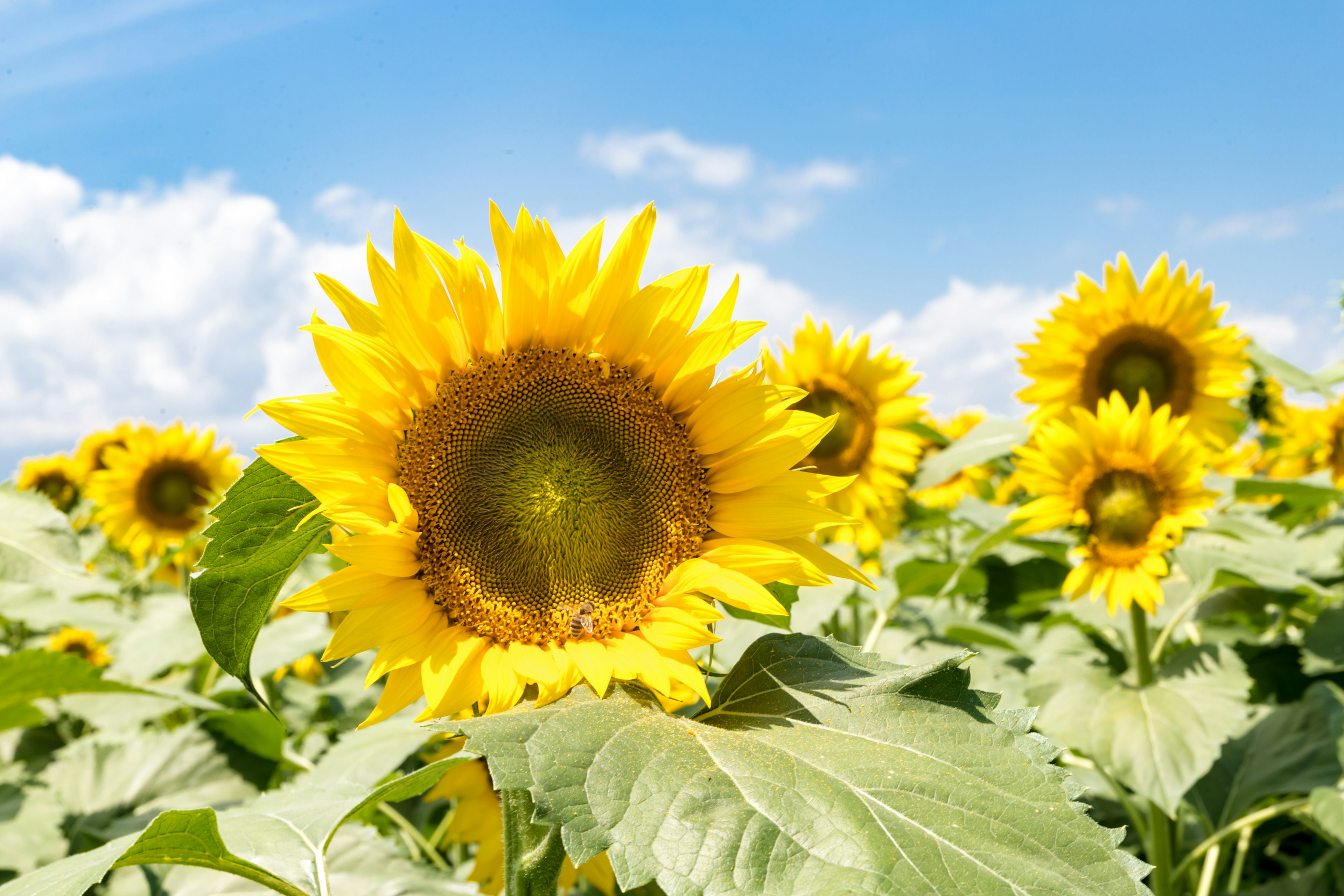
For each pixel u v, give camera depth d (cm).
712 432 51
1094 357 126
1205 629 121
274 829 52
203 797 97
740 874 35
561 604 47
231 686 105
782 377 139
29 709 88
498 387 49
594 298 50
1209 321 123
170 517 175
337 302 46
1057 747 42
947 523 144
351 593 45
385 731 86
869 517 138
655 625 46
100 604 133
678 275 51
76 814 93
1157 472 100
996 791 39
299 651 104
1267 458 175
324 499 45
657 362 51
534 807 43
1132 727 86
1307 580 94
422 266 47
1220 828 93
